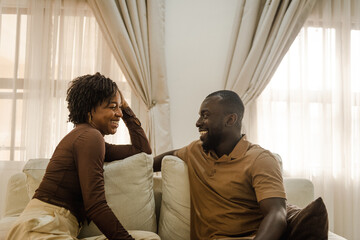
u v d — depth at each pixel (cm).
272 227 114
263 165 137
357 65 275
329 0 273
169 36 263
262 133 262
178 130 258
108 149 166
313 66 272
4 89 249
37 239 107
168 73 261
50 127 246
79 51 252
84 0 257
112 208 151
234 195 142
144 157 163
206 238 143
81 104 138
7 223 143
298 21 261
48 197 121
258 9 259
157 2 253
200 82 263
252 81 254
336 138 271
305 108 265
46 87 248
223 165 149
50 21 253
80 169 121
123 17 249
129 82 249
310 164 264
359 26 276
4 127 247
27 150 243
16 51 249
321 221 114
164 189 171
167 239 161
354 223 263
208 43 266
